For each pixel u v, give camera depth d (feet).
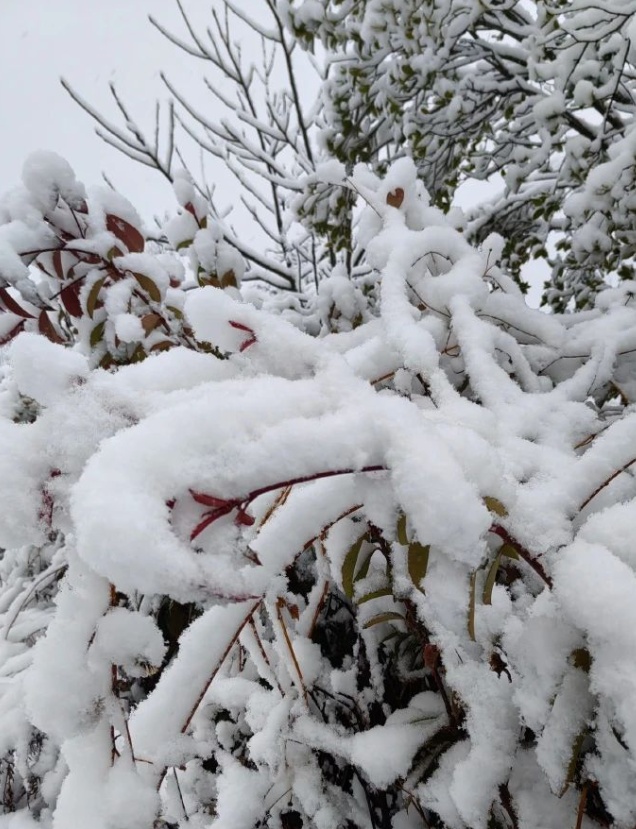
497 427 1.55
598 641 0.96
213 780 1.94
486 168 5.67
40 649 1.00
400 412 0.99
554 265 5.21
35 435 0.93
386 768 1.44
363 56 4.43
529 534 1.07
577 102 3.56
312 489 1.09
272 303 3.96
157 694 1.31
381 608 1.65
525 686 1.07
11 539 0.88
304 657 1.74
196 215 2.74
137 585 0.68
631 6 3.12
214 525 0.84
